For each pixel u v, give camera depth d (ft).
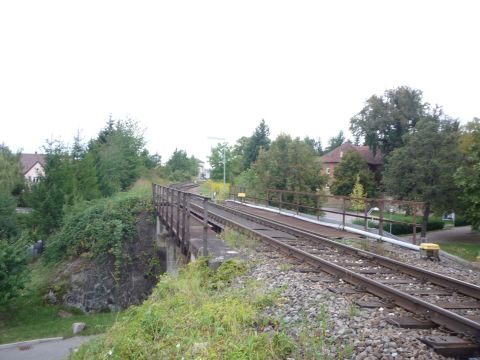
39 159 261.44
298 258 31.45
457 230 138.82
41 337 51.34
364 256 32.94
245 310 19.89
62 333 52.85
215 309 20.44
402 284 25.43
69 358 24.58
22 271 58.59
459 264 36.06
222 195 119.24
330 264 27.17
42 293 64.03
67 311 62.23
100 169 117.80
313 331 17.21
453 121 121.60
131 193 93.91
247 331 17.95
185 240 39.22
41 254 80.84
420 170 108.68
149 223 73.15
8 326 56.03
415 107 172.76
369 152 215.72
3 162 154.10
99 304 64.80
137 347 18.35
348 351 15.17
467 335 16.35
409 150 112.37
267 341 16.38
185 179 268.00
